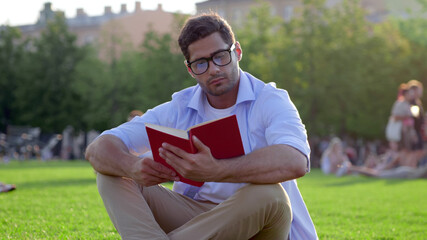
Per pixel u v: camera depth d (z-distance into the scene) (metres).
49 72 46.97
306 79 34.72
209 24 2.87
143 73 40.91
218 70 2.88
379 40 35.97
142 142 3.15
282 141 2.73
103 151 2.90
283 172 2.64
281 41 36.38
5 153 40.69
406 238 4.87
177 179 2.81
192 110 3.21
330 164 18.97
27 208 6.45
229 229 2.71
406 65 36.75
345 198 8.88
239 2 65.38
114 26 49.38
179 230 2.82
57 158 51.88
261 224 2.70
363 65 35.53
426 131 16.14
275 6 66.38
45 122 46.41
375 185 12.45
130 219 2.80
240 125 3.08
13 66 49.28
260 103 3.03
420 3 37.28
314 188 11.32
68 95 46.66
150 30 42.31
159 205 3.15
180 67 39.88
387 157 17.11
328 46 35.22
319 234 4.99
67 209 6.49
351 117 37.62
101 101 44.25
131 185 2.90
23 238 4.32
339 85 34.66
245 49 36.50
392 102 36.34
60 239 4.32
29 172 17.08
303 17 35.75
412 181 14.16
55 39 47.66
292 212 2.93
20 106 46.94
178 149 2.63
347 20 35.84
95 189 9.72
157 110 3.27
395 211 7.09
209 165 2.62
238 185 3.10
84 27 73.44
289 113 2.93
